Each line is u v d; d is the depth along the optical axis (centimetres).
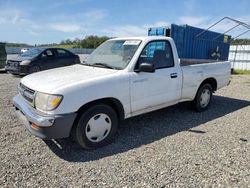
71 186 293
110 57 479
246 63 2156
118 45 490
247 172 327
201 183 300
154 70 423
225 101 740
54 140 421
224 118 561
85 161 353
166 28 1343
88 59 521
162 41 489
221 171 328
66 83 367
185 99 548
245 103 717
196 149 392
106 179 307
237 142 423
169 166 338
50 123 344
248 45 2128
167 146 403
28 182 299
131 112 438
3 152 374
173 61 508
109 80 396
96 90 380
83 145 385
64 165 341
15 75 1277
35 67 1191
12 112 571
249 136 450
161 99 483
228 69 671
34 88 375
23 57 1228
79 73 421
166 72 485
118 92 407
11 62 1220
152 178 310
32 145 401
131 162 349
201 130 480
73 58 1358
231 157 367
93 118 388
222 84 655
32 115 358
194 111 606
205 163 348
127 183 299
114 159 359
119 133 460
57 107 348
